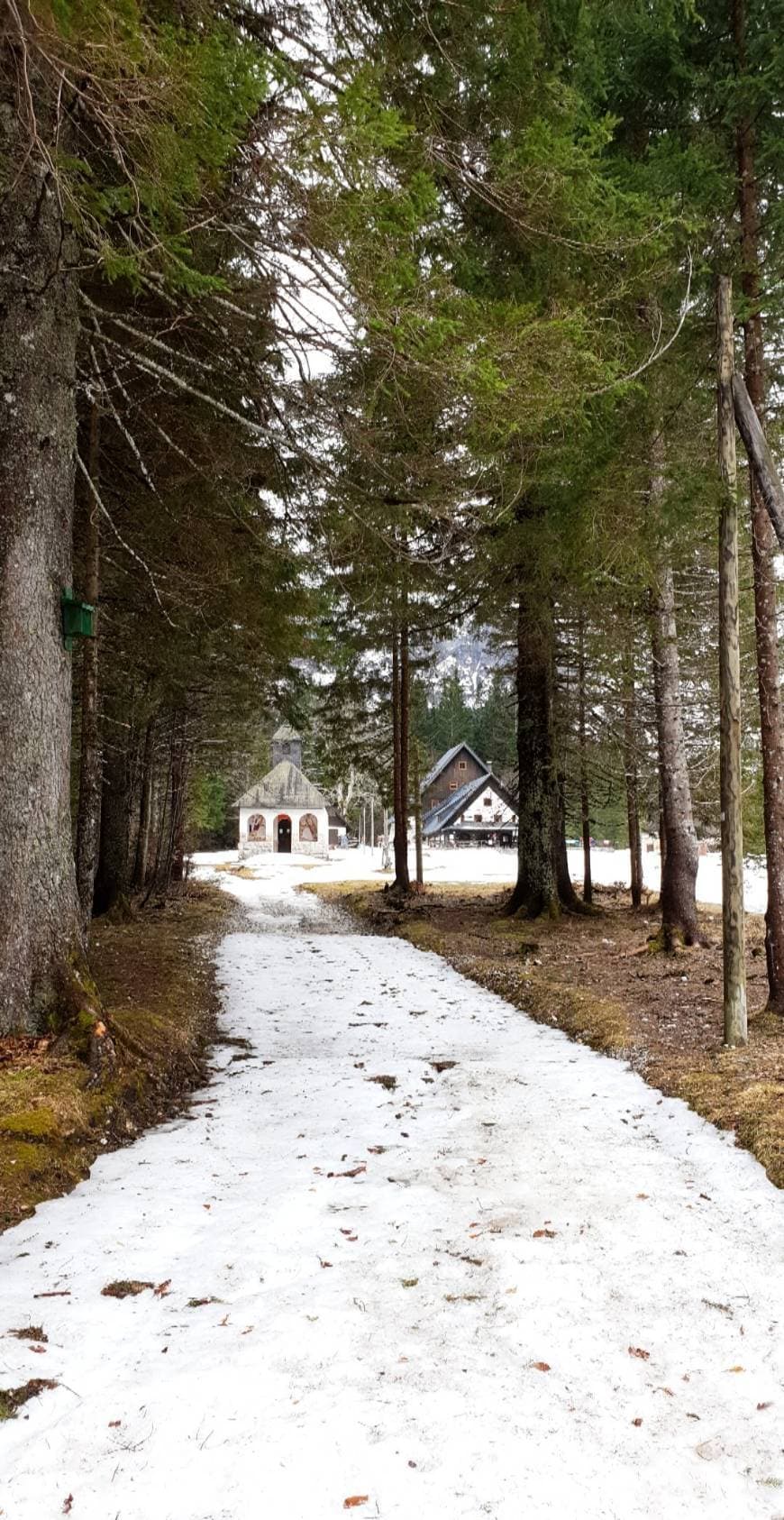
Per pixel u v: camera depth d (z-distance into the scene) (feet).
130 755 51.96
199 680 49.03
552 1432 8.11
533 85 19.81
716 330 23.48
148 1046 20.47
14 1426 8.07
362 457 23.24
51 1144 14.84
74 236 18.57
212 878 102.99
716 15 25.67
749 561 30.94
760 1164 14.67
